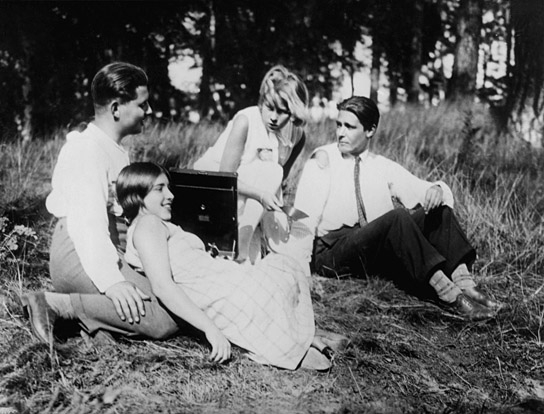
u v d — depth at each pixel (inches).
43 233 190.4
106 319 123.5
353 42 506.9
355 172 174.6
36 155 270.5
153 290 123.3
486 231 213.9
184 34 469.1
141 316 124.4
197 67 483.2
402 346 144.1
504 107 371.6
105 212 126.9
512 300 171.9
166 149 289.6
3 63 385.4
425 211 165.2
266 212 170.6
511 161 293.0
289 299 130.3
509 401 133.0
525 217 225.8
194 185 148.6
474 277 185.5
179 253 129.3
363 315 156.9
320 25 494.9
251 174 165.8
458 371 139.4
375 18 496.7
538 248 205.9
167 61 457.7
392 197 195.6
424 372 136.6
